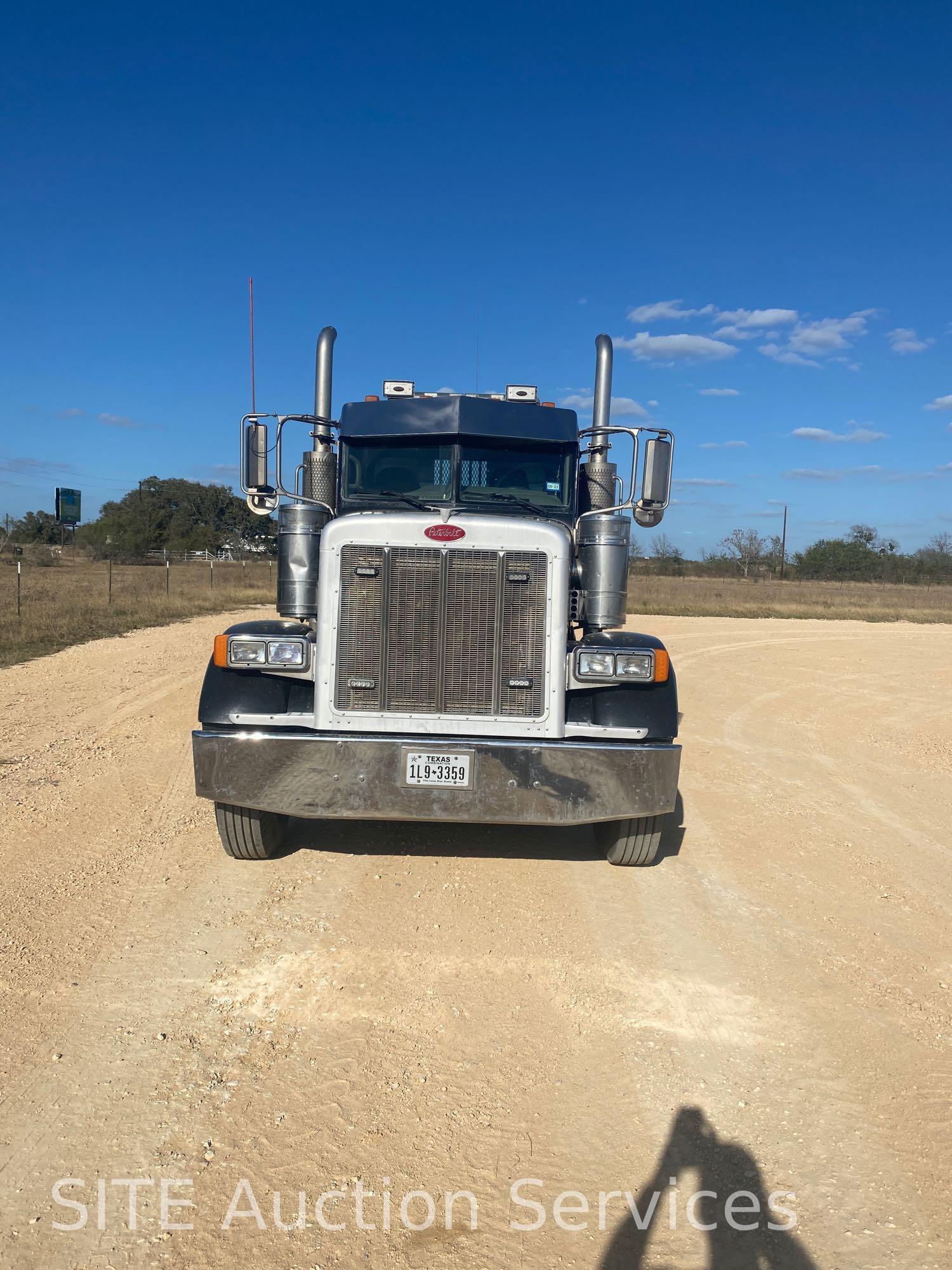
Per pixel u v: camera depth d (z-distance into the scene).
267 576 41.06
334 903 4.76
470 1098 3.13
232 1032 3.48
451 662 4.66
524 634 4.68
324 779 4.56
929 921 4.90
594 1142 2.93
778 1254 2.47
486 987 3.92
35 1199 2.59
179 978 3.89
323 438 6.25
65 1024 3.49
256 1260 2.41
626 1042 3.52
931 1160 2.87
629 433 5.46
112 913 4.53
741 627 25.94
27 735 8.35
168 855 5.41
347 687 4.67
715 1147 2.92
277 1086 3.15
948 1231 2.57
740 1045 3.53
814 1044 3.55
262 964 4.04
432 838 5.95
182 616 21.62
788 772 8.42
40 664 13.09
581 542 5.40
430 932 4.45
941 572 72.88
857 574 70.88
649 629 23.89
